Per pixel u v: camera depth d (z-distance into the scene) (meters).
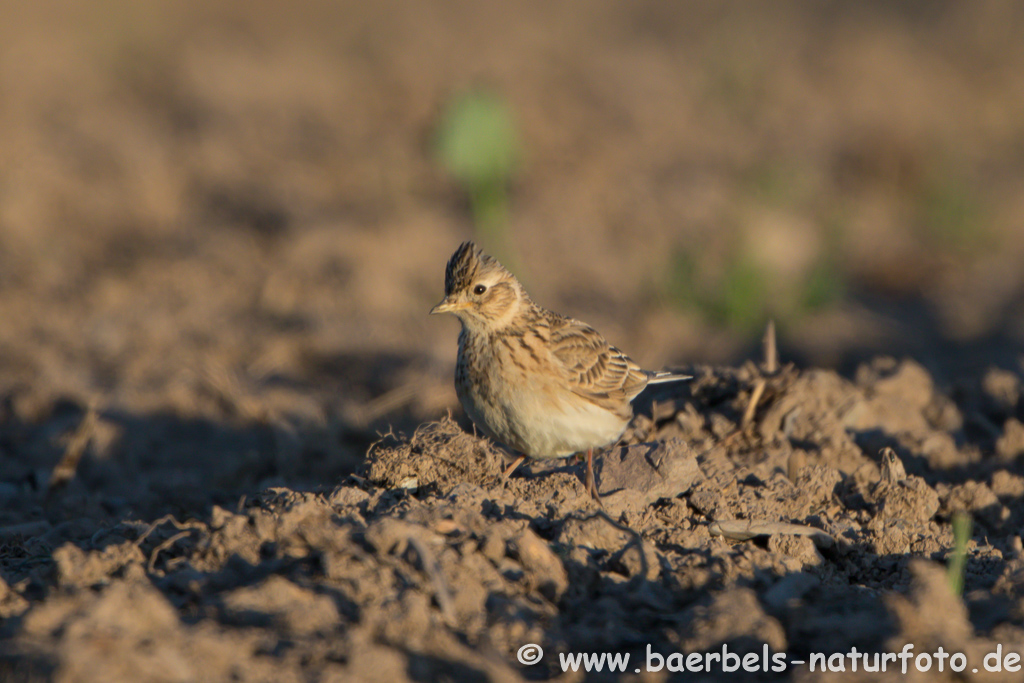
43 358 23.36
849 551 11.89
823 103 44.62
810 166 37.69
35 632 8.57
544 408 13.22
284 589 9.34
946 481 15.30
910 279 31.33
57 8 59.97
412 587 9.70
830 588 10.77
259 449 18.89
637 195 34.56
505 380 13.20
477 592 9.77
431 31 54.62
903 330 27.81
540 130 37.69
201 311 26.44
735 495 13.03
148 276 28.53
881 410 17.36
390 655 8.44
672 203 34.03
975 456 15.66
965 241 33.50
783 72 48.19
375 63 47.16
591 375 13.52
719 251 30.70
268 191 34.16
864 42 54.62
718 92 44.56
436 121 37.59
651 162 37.59
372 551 10.12
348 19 60.44
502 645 9.37
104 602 8.51
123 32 55.38
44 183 33.84
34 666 8.00
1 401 21.16
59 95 44.12
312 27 59.06
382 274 27.91
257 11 62.75
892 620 9.70
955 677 8.78
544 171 35.88
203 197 34.34
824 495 13.43
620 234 32.06
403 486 12.51
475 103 27.78
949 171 36.62
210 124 40.62
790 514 12.87
